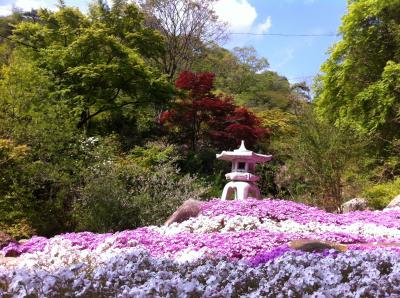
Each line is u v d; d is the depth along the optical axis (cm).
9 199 1108
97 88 1894
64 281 321
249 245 652
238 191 1183
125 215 1120
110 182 1152
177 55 2939
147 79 1909
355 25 1975
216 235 737
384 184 1492
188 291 300
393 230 858
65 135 1192
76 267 367
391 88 1719
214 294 308
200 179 1755
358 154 1413
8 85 1188
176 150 1966
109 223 1099
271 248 626
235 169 1228
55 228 1144
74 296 309
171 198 1209
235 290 341
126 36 2153
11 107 1171
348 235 775
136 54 1978
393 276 339
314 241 621
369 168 1709
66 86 1802
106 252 628
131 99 2056
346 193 1473
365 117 1817
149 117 2231
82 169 1193
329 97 2050
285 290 328
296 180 1644
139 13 2269
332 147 1352
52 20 2138
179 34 2894
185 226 893
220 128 1984
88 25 2095
